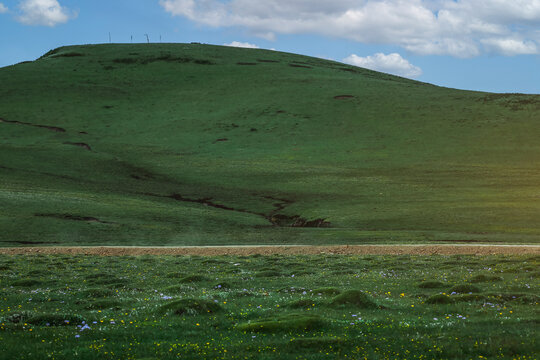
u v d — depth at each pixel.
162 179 112.00
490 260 36.78
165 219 73.56
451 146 131.12
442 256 41.88
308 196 94.38
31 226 63.50
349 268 34.22
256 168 118.31
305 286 25.30
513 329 14.61
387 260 38.91
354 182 102.69
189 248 51.94
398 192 92.38
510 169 109.12
